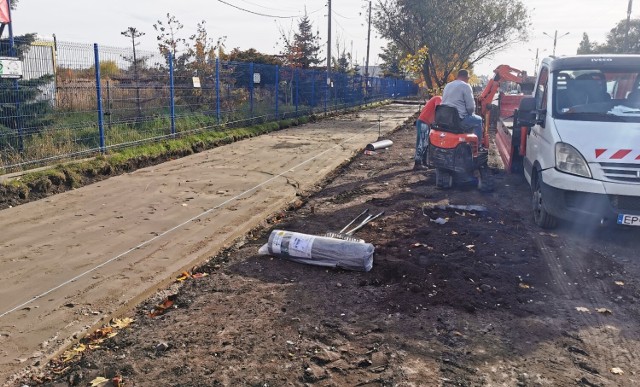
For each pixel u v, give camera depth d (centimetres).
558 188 650
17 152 973
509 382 361
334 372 370
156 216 759
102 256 598
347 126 2116
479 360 388
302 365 378
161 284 526
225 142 1503
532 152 795
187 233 685
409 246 620
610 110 702
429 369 374
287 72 2270
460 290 502
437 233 669
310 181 1024
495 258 589
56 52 1054
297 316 454
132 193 891
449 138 880
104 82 1216
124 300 487
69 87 1115
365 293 500
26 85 1024
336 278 538
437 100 1062
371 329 431
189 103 1553
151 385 355
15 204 813
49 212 773
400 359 387
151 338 420
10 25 1048
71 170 959
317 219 755
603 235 682
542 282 533
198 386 353
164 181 988
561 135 662
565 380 364
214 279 541
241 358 387
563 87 739
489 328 435
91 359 389
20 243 638
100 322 448
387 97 4338
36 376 372
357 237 657
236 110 1795
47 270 555
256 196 888
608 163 616
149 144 1243
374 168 1186
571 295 506
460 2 3684
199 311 468
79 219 740
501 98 1471
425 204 811
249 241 671
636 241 662
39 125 1048
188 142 1345
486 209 785
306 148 1450
